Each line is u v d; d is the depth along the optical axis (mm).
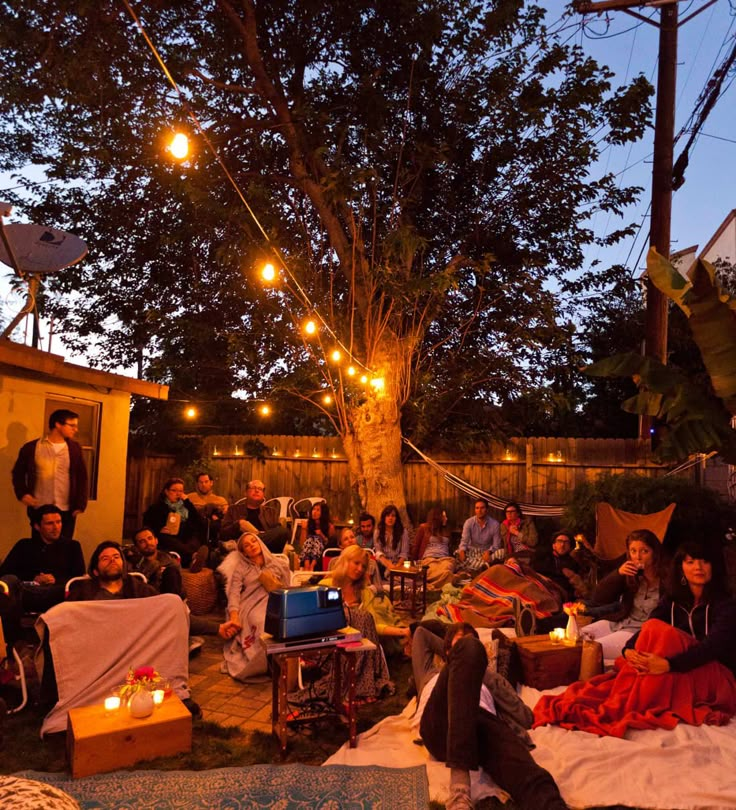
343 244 11070
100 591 4793
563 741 3703
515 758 3225
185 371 13352
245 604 5461
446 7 10984
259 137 11828
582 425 15125
